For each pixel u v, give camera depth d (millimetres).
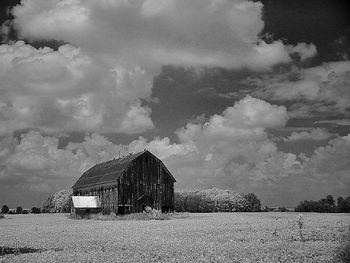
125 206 85688
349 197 114812
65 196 153500
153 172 89562
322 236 37375
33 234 46781
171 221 66812
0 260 26172
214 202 130125
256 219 69000
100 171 99625
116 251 29984
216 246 31172
